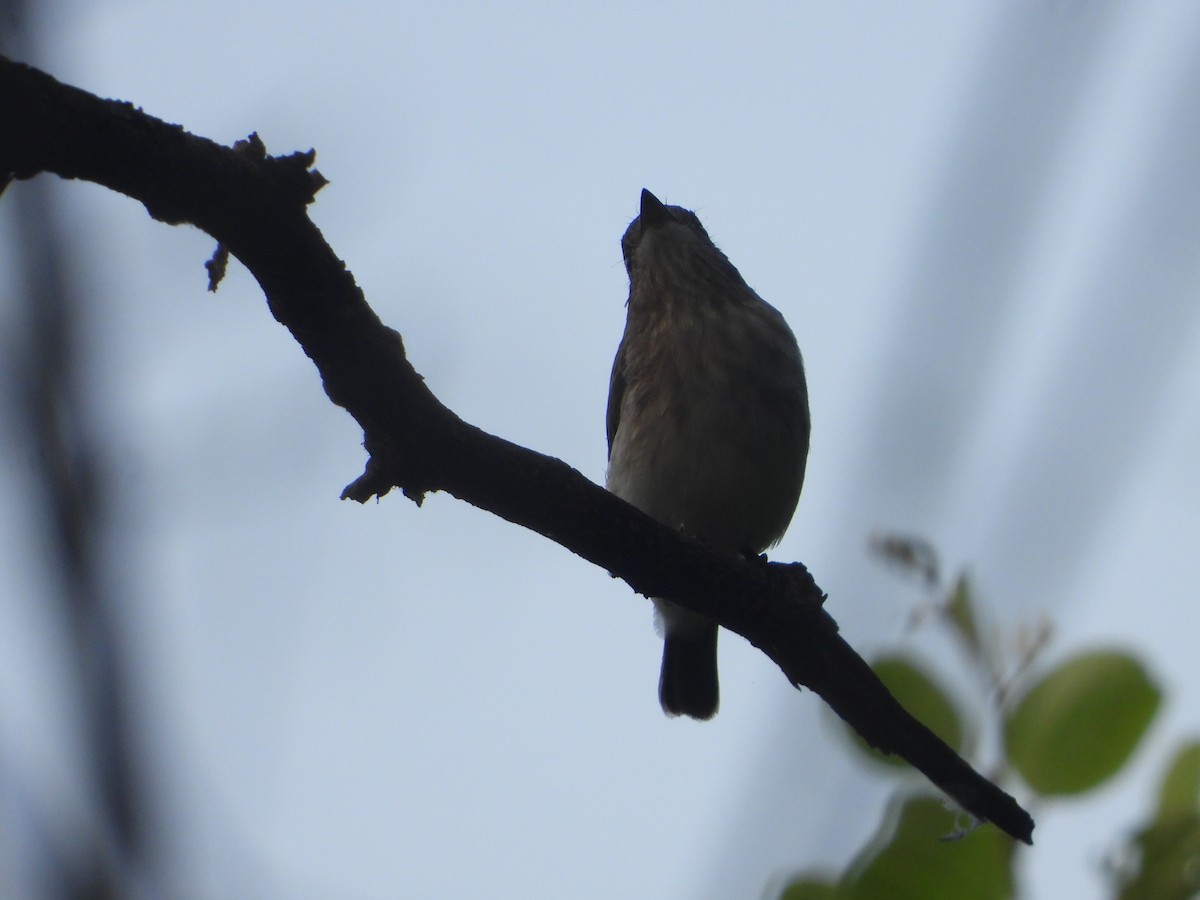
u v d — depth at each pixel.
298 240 5.66
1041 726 5.97
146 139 5.30
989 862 5.71
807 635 6.91
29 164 5.23
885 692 6.11
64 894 3.39
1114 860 5.52
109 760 3.61
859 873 5.74
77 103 5.20
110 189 5.41
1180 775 5.84
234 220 5.54
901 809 5.86
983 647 6.03
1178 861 5.42
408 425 6.23
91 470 4.33
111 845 3.48
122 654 3.84
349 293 5.88
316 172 5.63
